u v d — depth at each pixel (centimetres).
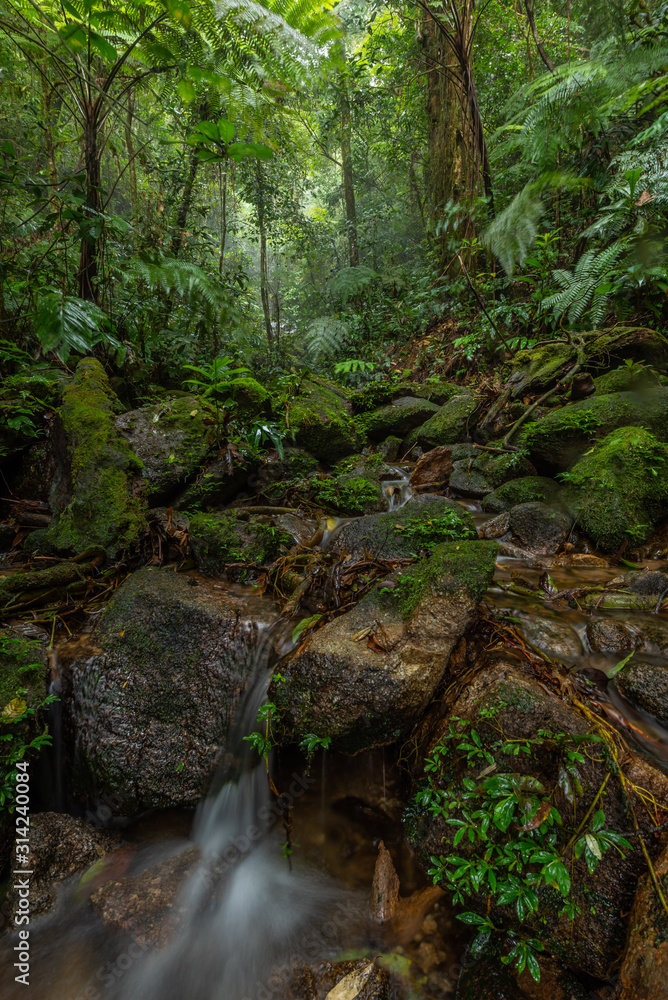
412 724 189
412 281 735
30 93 602
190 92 489
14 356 404
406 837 182
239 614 233
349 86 877
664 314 446
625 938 133
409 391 521
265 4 440
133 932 165
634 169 392
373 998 145
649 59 407
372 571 252
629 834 140
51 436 358
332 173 1372
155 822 203
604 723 165
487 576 212
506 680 176
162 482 330
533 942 142
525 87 526
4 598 249
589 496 304
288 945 166
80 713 208
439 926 163
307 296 1069
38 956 162
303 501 357
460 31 608
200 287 469
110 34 441
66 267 491
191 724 207
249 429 391
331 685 185
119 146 738
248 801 206
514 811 150
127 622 229
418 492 382
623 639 203
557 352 443
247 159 827
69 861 184
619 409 342
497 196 621
